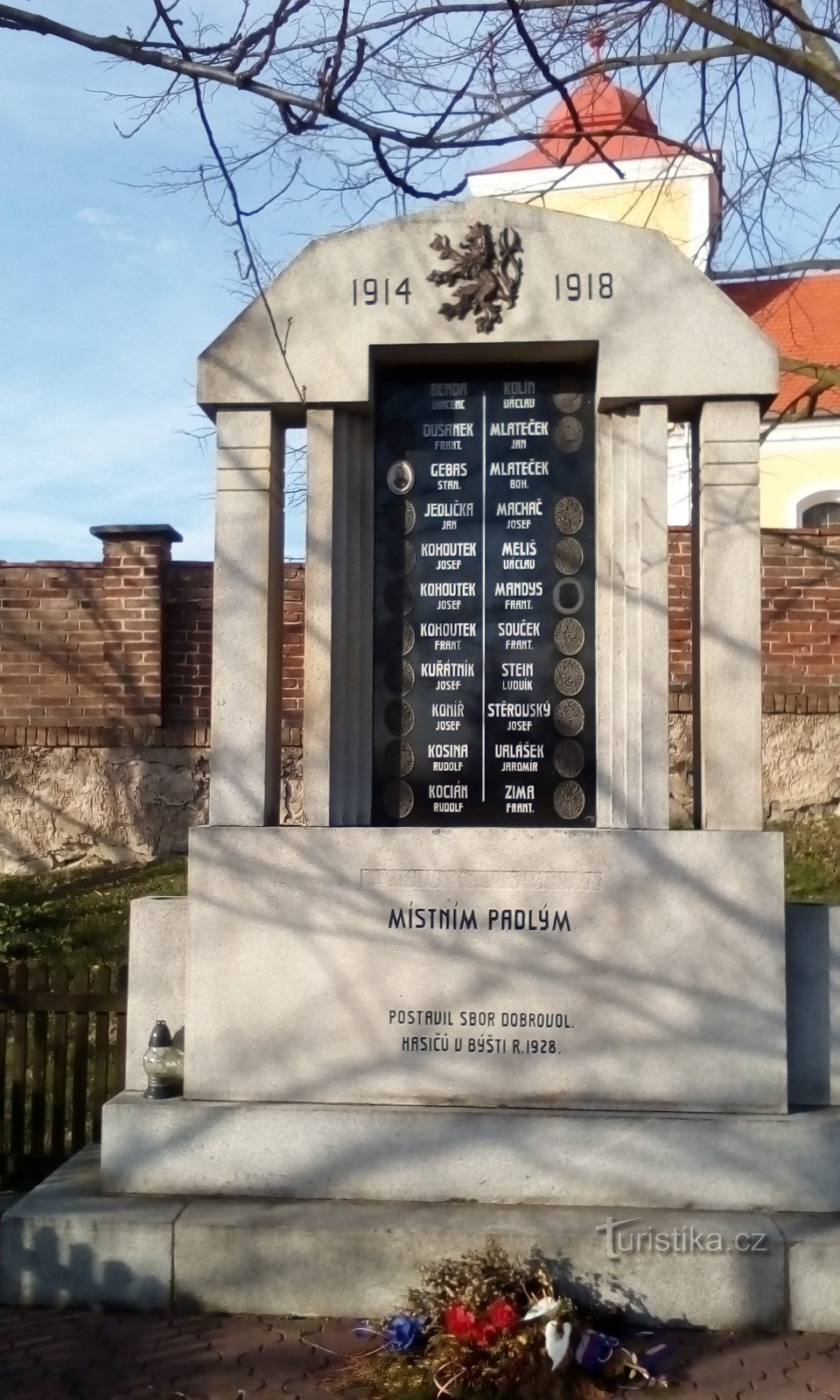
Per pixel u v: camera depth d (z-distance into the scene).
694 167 16.39
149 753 10.45
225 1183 5.46
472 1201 5.35
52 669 10.52
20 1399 4.45
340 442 5.94
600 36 8.41
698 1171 5.31
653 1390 4.53
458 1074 5.52
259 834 5.66
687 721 10.45
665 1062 5.46
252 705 5.80
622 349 5.74
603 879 5.53
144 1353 4.80
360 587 6.04
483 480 6.13
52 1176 5.79
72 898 9.77
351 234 5.87
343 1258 5.08
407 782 6.08
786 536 10.73
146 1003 5.96
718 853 5.51
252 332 5.88
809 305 21.42
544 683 6.06
